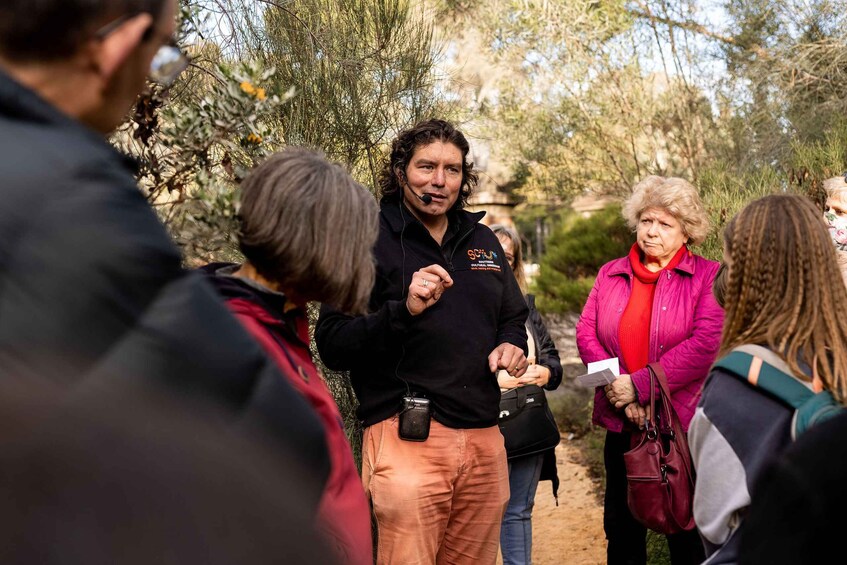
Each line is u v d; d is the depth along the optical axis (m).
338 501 1.38
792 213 1.61
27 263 0.64
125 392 0.62
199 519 0.59
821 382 1.49
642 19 6.51
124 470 0.57
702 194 5.23
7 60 0.81
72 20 0.80
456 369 2.54
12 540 0.55
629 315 3.26
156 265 0.70
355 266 1.48
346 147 3.60
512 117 6.84
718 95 6.17
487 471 2.63
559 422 6.86
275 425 0.78
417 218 2.67
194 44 2.41
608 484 3.38
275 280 1.50
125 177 0.74
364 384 2.60
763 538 1.00
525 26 6.62
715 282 2.21
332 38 3.46
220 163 1.92
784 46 5.55
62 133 0.72
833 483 0.95
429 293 2.30
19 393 0.58
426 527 2.51
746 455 1.48
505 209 8.82
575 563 4.20
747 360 1.53
